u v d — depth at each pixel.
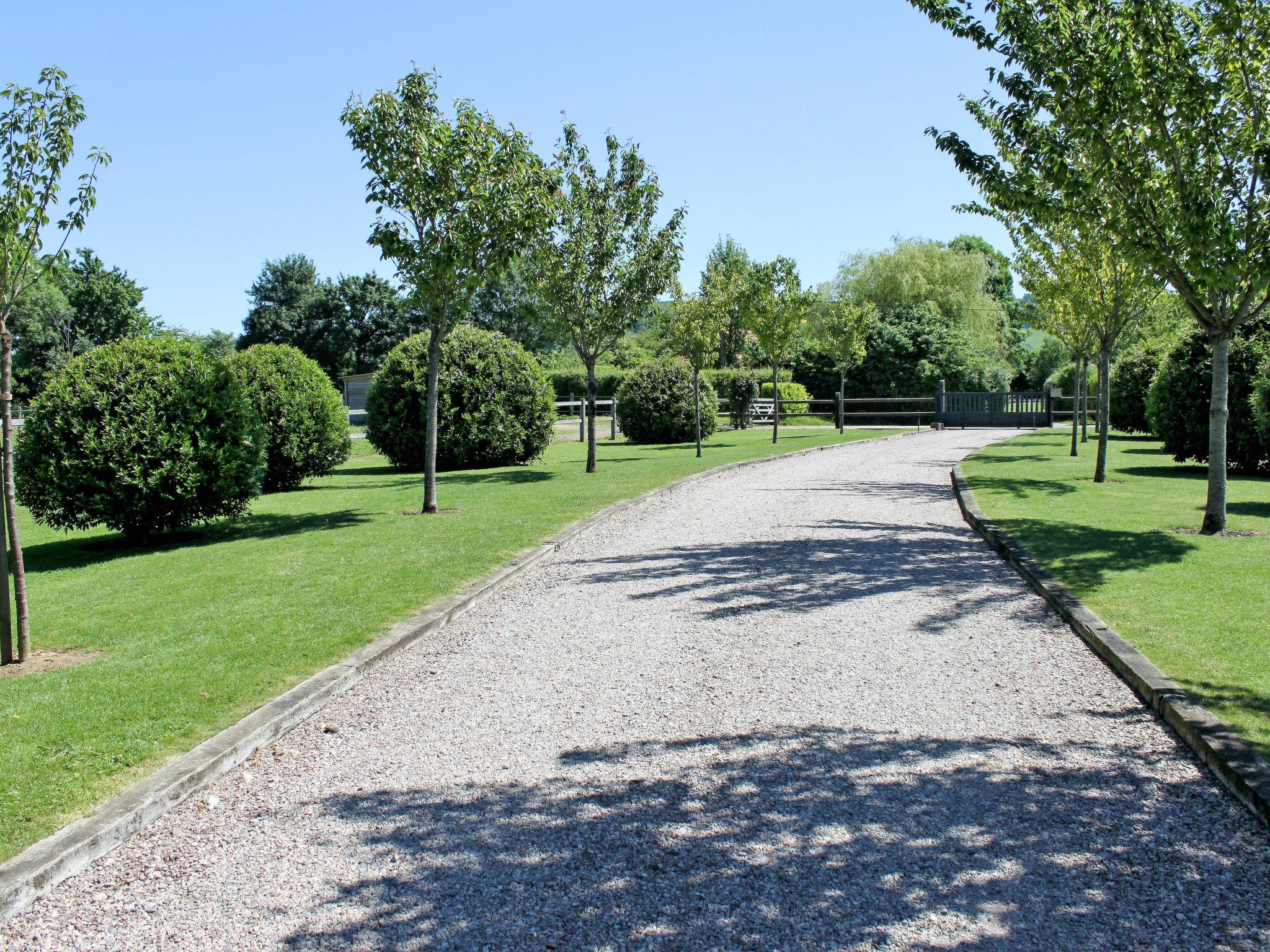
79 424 9.75
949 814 3.51
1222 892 2.94
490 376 19.11
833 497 12.84
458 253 10.72
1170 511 10.45
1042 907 2.88
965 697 4.79
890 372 43.38
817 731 4.37
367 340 68.31
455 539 9.30
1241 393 14.30
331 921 2.87
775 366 25.02
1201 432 14.95
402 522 10.73
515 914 2.89
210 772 3.91
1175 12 8.23
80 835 3.28
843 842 3.30
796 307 24.47
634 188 15.76
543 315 16.56
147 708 4.58
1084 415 22.42
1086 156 8.83
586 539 9.74
